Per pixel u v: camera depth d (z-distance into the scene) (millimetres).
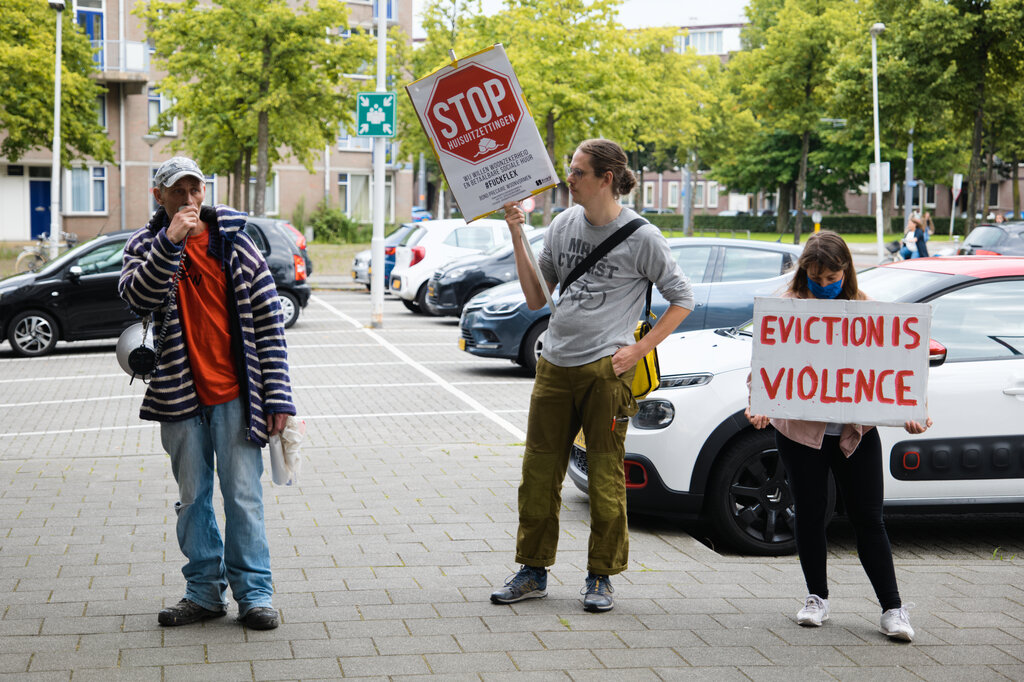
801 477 4668
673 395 6148
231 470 4504
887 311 4492
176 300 4434
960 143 60531
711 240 12016
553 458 4918
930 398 6066
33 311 15727
